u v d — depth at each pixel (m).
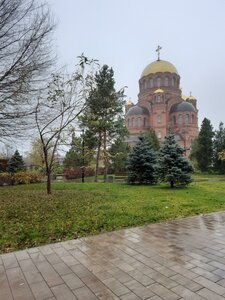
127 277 3.39
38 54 7.89
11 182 20.61
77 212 7.38
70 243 4.86
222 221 6.46
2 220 6.54
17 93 7.76
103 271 3.59
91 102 13.45
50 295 2.98
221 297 2.86
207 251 4.31
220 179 25.77
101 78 22.45
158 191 12.82
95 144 23.03
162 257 4.07
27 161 35.00
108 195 11.23
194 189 13.80
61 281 3.32
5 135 8.55
